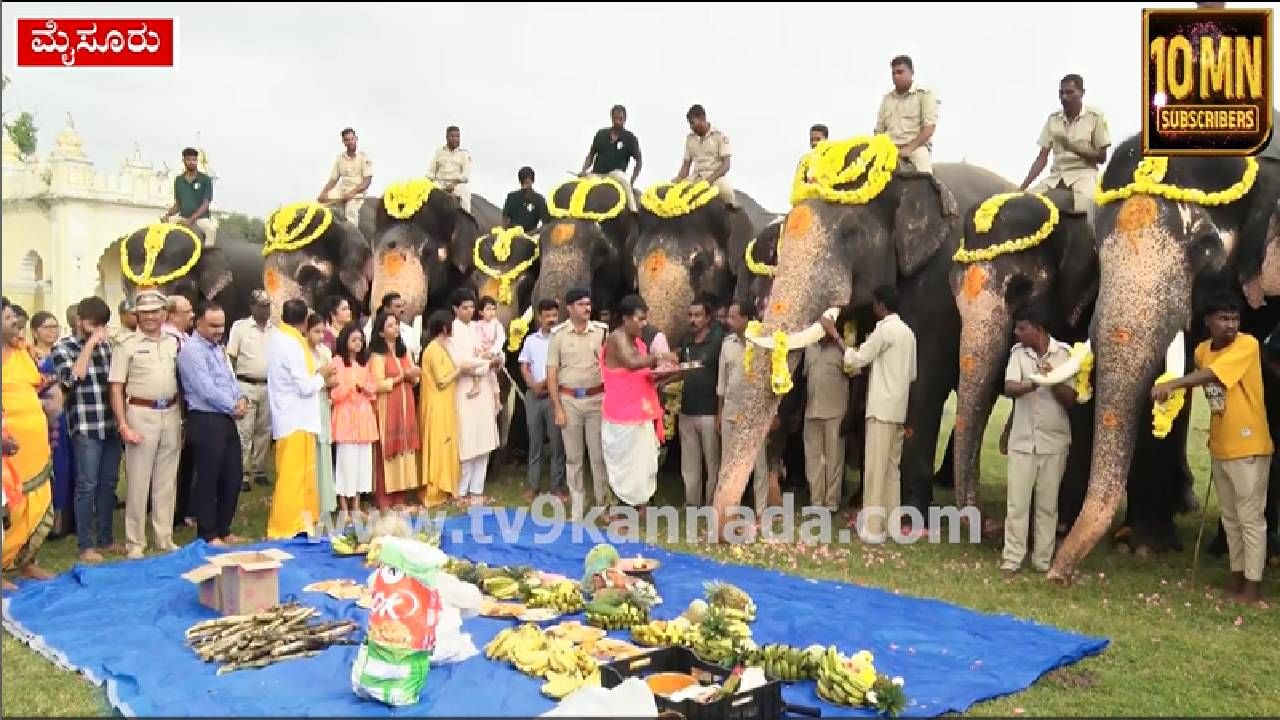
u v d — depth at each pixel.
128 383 7.85
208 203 14.56
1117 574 7.50
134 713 4.56
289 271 13.71
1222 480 6.88
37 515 7.02
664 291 11.00
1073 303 8.75
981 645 5.64
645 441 8.70
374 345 9.38
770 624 5.93
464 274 13.59
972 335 8.48
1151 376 7.05
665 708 4.37
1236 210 7.28
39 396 7.98
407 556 4.74
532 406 10.34
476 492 10.11
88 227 25.86
